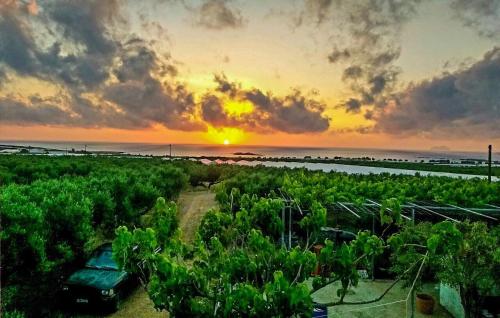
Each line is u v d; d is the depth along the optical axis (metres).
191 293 4.40
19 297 9.99
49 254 10.52
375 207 14.74
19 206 9.87
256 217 6.69
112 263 11.43
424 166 69.19
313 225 5.92
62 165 34.44
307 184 20.58
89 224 12.12
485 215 13.00
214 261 5.19
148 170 33.31
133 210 18.02
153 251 4.56
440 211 14.09
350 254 4.68
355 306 10.92
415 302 11.41
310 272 4.84
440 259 8.91
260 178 23.78
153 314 10.31
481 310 9.86
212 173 44.19
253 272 4.89
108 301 10.12
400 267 10.54
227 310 3.99
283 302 3.89
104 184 18.03
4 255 9.27
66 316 9.94
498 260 7.95
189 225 22.28
